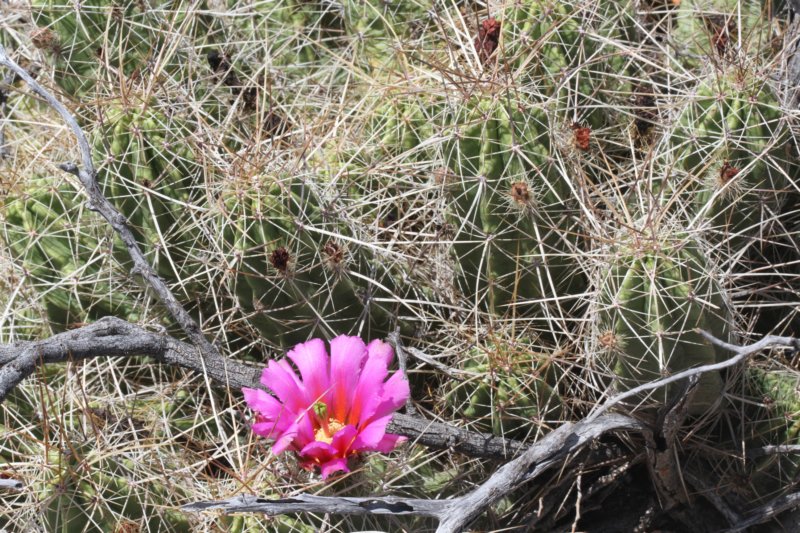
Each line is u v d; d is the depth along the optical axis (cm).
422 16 360
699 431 282
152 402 299
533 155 263
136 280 298
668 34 349
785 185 297
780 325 311
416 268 305
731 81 286
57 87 353
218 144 311
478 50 300
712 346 247
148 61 341
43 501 253
